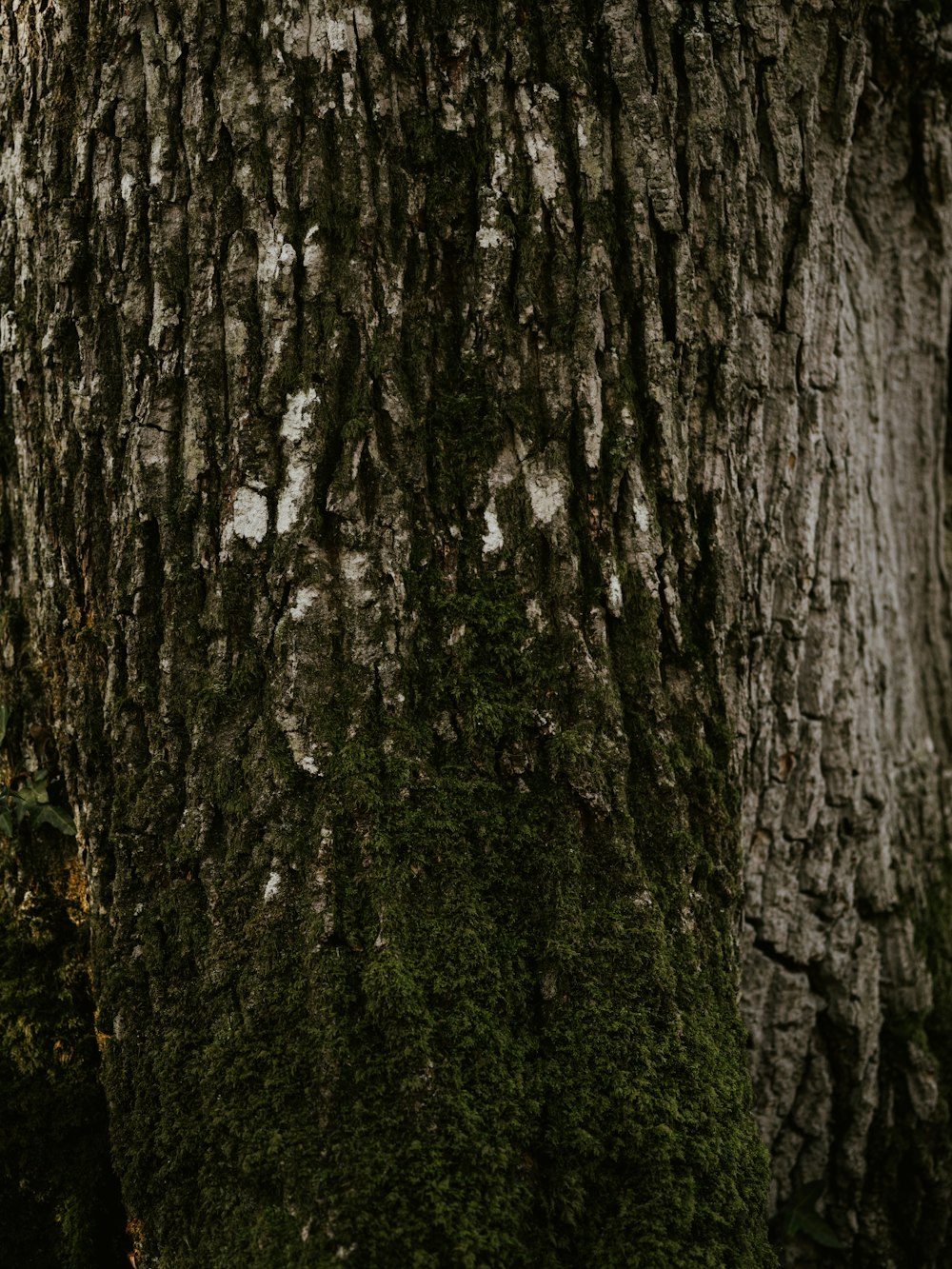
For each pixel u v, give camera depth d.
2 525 2.11
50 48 1.88
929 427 2.99
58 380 1.92
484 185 1.84
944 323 2.93
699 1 1.95
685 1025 1.78
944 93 2.49
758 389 2.12
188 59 1.81
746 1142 1.77
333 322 1.79
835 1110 2.33
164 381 1.84
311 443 1.77
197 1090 1.72
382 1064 1.65
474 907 1.75
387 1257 1.56
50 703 2.04
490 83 1.84
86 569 1.93
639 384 1.91
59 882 2.04
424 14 1.83
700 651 1.99
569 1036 1.73
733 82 1.98
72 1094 1.91
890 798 2.55
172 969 1.78
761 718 2.21
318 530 1.78
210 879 1.78
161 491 1.85
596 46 1.88
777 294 2.15
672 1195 1.66
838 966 2.32
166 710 1.83
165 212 1.83
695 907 1.88
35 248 1.93
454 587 1.84
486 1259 1.57
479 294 1.84
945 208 2.69
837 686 2.35
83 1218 1.88
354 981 1.68
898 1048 2.40
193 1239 1.68
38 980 1.99
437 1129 1.62
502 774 1.82
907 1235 2.33
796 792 2.27
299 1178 1.61
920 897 2.56
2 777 2.06
